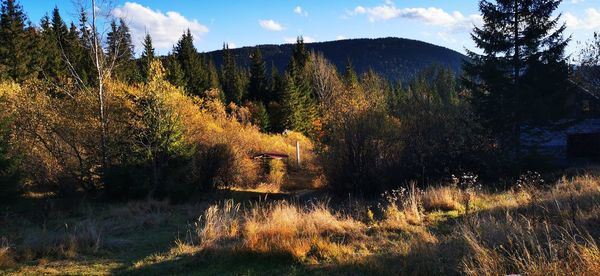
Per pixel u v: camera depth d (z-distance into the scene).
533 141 23.45
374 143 16.92
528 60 22.16
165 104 16.91
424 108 18.78
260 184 21.97
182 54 62.09
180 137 17.08
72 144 16.38
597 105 26.36
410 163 16.75
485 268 4.38
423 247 5.51
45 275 6.09
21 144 15.55
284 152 32.34
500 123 22.12
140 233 9.58
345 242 6.90
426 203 9.99
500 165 17.42
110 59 18.58
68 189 15.97
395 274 4.94
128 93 17.27
